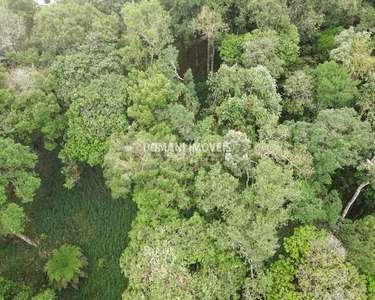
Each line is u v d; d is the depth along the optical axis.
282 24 36.47
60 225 34.69
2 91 30.86
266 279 25.02
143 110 30.25
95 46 33.94
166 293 24.84
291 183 26.33
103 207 35.03
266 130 29.36
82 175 36.34
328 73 32.72
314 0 39.19
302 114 34.03
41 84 32.44
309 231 26.34
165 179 26.98
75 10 35.91
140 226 27.48
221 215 27.27
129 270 26.91
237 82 32.00
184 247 26.12
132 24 33.94
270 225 24.81
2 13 34.44
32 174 31.02
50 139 33.06
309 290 24.41
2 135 30.97
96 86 31.62
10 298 31.62
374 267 25.00
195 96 35.19
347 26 41.03
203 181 26.97
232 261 26.23
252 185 26.42
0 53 35.72
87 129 31.38
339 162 28.52
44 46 35.28
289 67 37.69
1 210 28.41
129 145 29.00
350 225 28.20
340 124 29.00
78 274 31.83
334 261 24.92
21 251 33.62
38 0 46.69
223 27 37.28
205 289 25.16
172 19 39.84
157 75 31.47
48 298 30.16
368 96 32.56
